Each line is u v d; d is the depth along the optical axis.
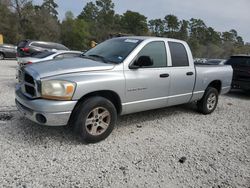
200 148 4.74
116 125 5.55
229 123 6.41
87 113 4.33
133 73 4.91
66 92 4.09
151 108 5.46
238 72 10.25
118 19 90.56
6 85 9.05
